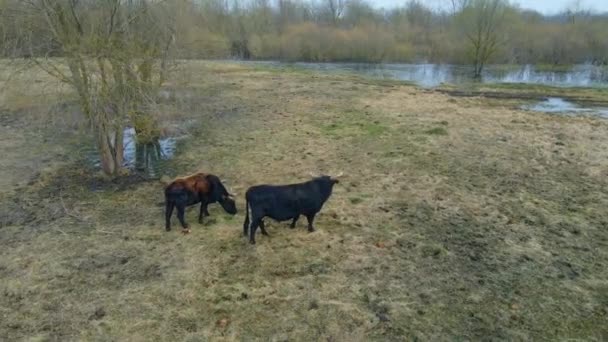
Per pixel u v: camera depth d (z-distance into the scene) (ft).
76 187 35.55
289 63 134.82
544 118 58.70
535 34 130.11
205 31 81.35
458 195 34.14
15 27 32.86
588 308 21.74
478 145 46.19
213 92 70.03
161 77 39.11
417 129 51.70
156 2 37.63
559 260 25.70
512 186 36.06
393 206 32.09
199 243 26.99
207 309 21.36
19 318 20.66
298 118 57.36
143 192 34.58
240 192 34.40
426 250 26.45
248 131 51.29
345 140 47.60
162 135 48.67
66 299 21.95
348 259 25.45
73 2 33.14
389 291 22.79
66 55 33.35
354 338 19.63
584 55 128.06
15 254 25.79
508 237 28.17
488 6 114.21
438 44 139.74
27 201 32.83
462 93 80.79
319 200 27.22
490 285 23.39
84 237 27.73
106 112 35.45
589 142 47.65
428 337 19.76
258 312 21.20
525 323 20.72
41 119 37.09
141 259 25.36
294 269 24.48
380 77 104.58
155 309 21.31
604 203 33.04
